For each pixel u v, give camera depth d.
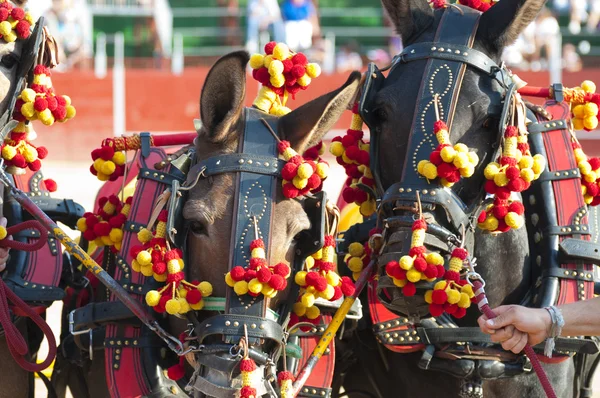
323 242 5.81
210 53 33.12
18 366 7.32
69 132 28.58
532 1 6.77
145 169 7.18
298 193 5.80
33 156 7.21
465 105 6.52
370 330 7.63
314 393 6.82
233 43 33.66
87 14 33.03
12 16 6.86
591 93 7.56
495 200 6.52
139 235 6.11
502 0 6.89
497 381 7.07
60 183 22.92
